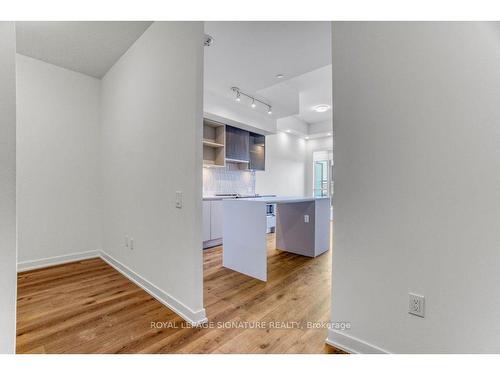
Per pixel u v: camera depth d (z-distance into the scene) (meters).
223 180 5.19
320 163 7.59
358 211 1.46
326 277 2.81
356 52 1.47
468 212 1.14
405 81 1.30
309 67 3.00
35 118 3.04
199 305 1.85
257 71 3.10
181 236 1.96
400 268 1.32
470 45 1.13
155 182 2.29
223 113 4.06
